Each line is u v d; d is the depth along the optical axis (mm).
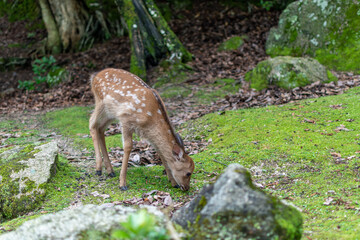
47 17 15641
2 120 9391
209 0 16875
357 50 10109
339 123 6449
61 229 2605
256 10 16062
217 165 5723
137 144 7066
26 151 5441
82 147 6926
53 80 12938
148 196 4691
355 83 8852
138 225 1681
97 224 2629
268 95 8883
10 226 3910
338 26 10609
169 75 11695
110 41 16016
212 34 14742
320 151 5559
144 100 5008
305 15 11422
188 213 2924
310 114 7004
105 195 4777
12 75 14320
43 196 4707
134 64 11828
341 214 3627
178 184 4965
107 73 5688
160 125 4988
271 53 12344
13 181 4773
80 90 11828
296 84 9062
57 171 5336
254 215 2584
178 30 15516
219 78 11078
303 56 11312
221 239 2547
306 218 3701
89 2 16062
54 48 15516
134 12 12250
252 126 6848
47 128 8508
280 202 2697
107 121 5660
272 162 5488
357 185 4309
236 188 2719
